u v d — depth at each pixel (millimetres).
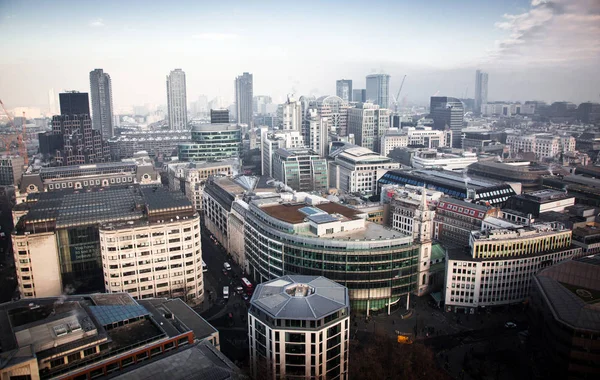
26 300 174750
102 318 163250
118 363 149375
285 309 178250
